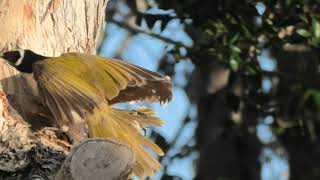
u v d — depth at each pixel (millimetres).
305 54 15688
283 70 16047
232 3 13508
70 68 8922
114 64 9031
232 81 14258
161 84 9203
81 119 9023
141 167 9078
